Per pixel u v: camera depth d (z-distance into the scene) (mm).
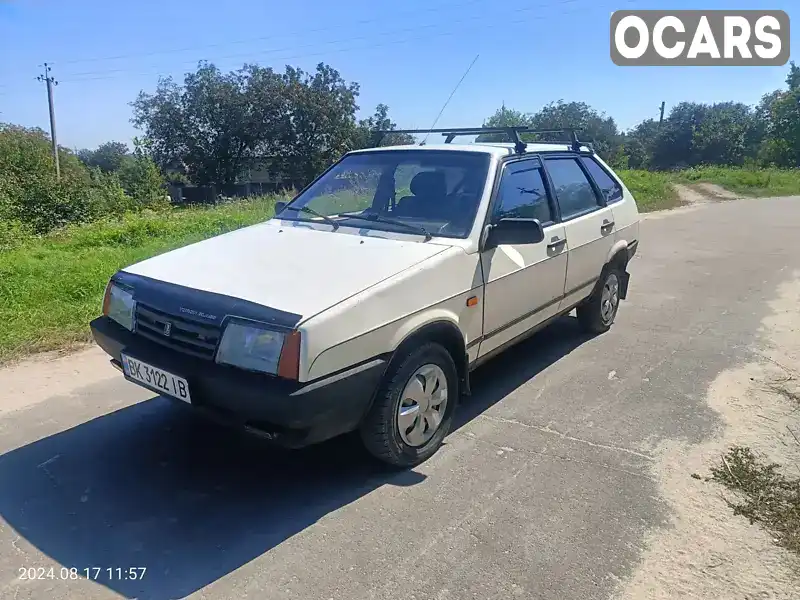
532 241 3539
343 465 3406
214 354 2830
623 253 5703
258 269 3256
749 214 16547
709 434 3777
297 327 2676
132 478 3244
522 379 4680
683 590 2465
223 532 2803
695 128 69188
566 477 3287
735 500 3086
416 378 3291
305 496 3102
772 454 3531
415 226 3764
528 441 3691
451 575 2533
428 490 3162
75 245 10492
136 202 22828
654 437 3742
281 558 2631
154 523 2863
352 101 55719
